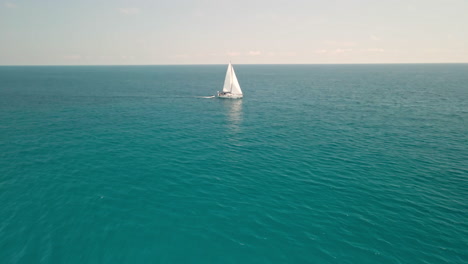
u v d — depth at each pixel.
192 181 29.77
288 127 53.16
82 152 38.31
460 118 58.56
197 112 68.25
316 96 96.56
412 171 32.16
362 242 20.20
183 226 22.09
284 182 29.53
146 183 29.25
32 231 21.33
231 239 20.61
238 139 45.38
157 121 58.09
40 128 50.75
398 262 18.39
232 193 27.17
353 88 121.31
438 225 22.00
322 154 38.06
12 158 35.69
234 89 90.56
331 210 24.17
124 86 131.75
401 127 52.09
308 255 19.02
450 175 31.00
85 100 85.62
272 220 22.81
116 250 19.48
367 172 31.92
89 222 22.52
